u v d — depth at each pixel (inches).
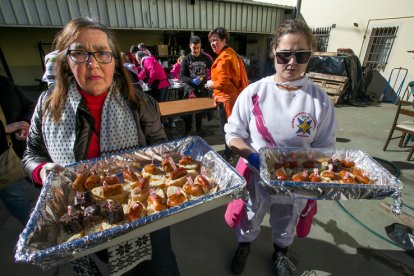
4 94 68.6
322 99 55.8
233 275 77.0
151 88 208.8
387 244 87.6
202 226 97.8
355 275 76.4
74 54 40.6
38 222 38.5
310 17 407.5
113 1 282.8
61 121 46.1
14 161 69.1
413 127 154.5
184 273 77.7
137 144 54.0
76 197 46.4
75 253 34.6
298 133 56.4
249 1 371.9
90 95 47.2
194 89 194.4
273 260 78.2
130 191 52.0
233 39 525.3
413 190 121.0
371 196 48.4
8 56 374.0
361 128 215.5
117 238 37.2
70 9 263.7
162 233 51.8
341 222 98.9
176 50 451.8
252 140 61.7
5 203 71.9
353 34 351.6
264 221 98.9
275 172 56.9
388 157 158.1
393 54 312.8
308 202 60.7
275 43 54.6
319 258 82.1
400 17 297.1
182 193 49.3
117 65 47.8
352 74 305.4
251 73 487.2
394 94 319.0
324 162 59.5
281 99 56.1
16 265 79.7
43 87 378.3
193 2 328.5
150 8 307.0
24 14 245.6
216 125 221.3
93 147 50.7
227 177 51.8
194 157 64.2
